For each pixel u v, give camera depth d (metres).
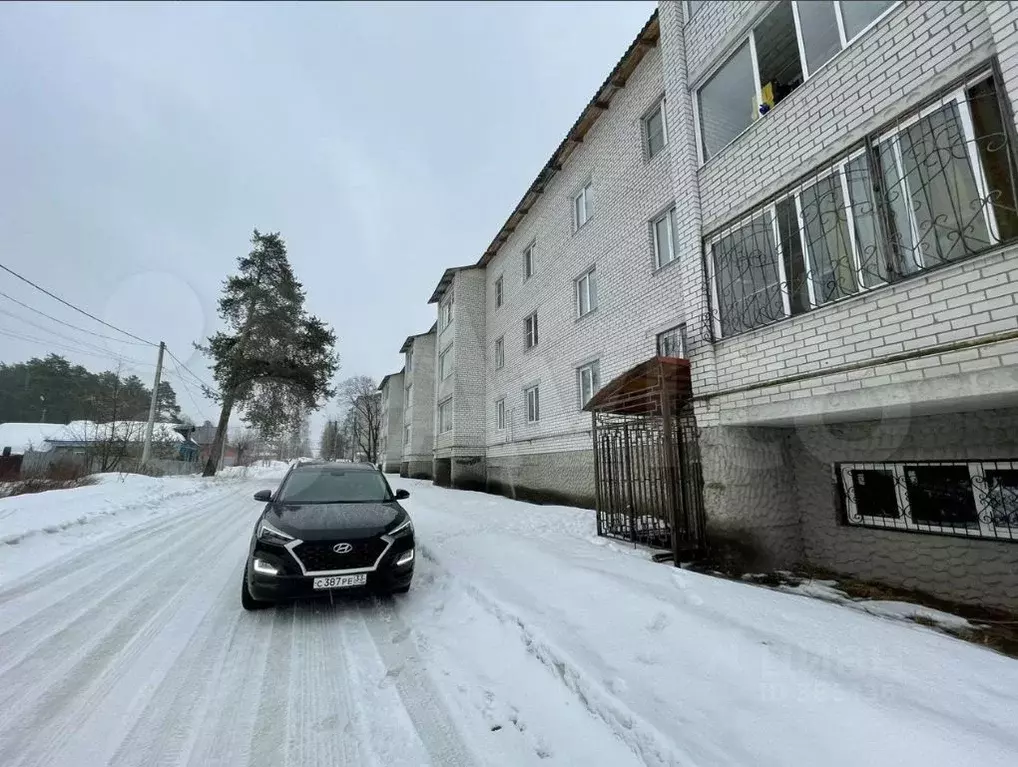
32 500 7.46
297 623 3.54
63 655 2.93
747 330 4.78
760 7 4.96
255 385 21.23
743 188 5.00
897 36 3.68
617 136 10.08
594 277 10.91
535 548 5.13
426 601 4.06
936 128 3.39
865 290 3.73
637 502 6.83
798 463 5.12
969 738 1.68
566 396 11.40
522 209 14.22
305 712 2.36
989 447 3.68
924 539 4.08
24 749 2.01
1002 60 2.96
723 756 1.78
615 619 3.14
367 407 48.72
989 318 2.97
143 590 4.26
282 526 3.84
